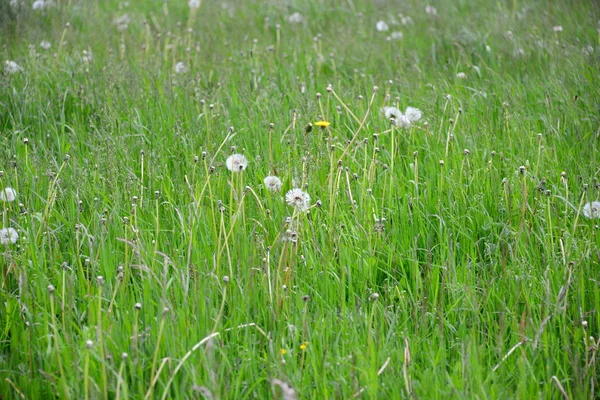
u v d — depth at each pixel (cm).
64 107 604
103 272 391
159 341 317
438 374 330
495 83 644
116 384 321
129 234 416
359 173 488
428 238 414
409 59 736
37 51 721
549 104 584
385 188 466
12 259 373
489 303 378
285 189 466
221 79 661
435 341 353
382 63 724
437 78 673
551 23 800
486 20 822
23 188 462
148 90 627
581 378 331
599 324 363
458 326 370
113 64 678
